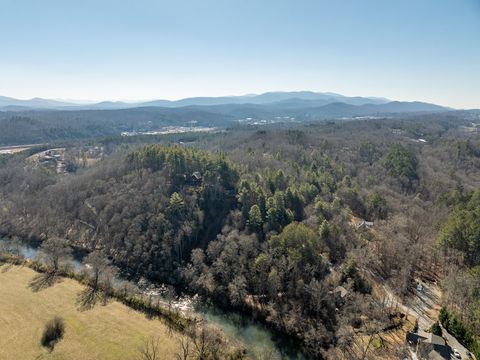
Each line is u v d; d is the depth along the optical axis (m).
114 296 87.12
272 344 75.25
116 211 125.00
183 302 91.31
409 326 75.88
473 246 95.69
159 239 110.88
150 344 69.19
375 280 93.38
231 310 88.19
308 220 112.50
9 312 77.88
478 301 74.88
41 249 112.19
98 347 67.75
